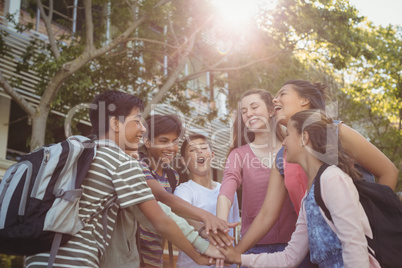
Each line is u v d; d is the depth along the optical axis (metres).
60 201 2.19
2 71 9.91
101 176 2.40
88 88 9.19
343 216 2.20
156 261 3.41
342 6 9.99
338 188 2.26
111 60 10.05
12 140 11.73
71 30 11.05
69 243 2.25
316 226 2.37
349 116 15.62
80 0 12.56
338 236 2.21
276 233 3.10
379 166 2.66
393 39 15.41
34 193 2.17
